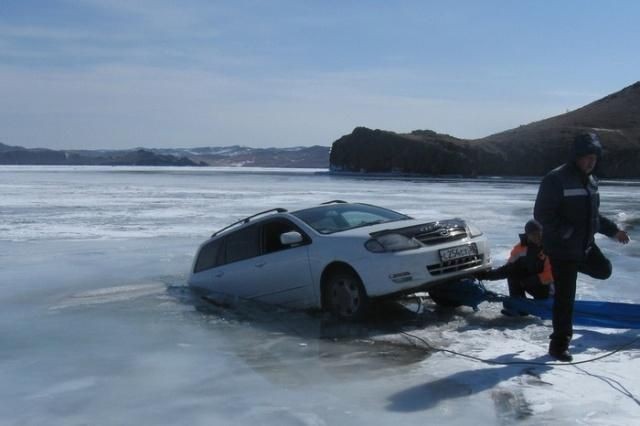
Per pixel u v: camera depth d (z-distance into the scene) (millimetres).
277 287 8367
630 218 22312
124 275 11469
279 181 69375
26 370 6105
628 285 9695
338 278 7629
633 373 5551
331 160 113688
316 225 8242
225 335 7320
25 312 8602
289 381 5680
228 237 9320
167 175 94875
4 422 4848
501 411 4797
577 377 5469
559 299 5828
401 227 7637
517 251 7828
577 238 5699
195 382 5703
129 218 22922
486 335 6945
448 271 7461
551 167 86688
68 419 4891
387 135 104562
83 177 81500
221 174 103375
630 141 82312
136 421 4824
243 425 4703
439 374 5691
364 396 5230
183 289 9977
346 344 6816
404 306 8492
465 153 91625
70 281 10891
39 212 25625
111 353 6660
